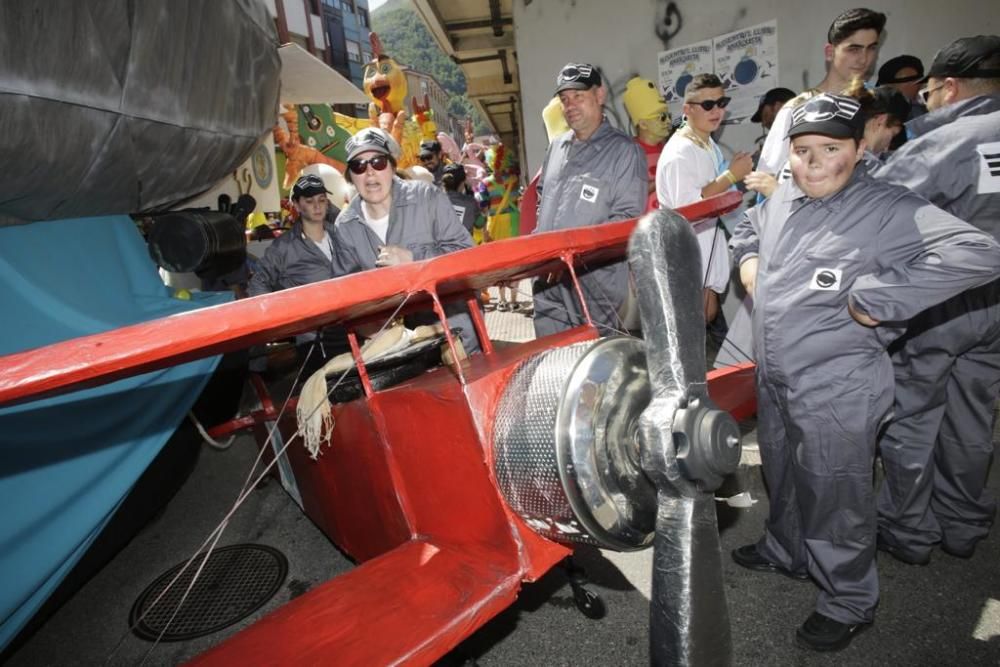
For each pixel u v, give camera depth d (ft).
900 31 13.26
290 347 16.72
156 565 10.53
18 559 6.38
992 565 7.95
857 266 6.06
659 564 4.11
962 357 7.59
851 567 6.58
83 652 8.43
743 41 14.92
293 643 4.30
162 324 3.85
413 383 6.12
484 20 30.07
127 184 9.53
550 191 10.63
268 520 11.79
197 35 9.64
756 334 6.89
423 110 43.88
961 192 7.07
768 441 7.37
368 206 9.98
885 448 8.04
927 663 6.43
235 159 12.75
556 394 4.56
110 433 7.80
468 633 4.41
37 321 7.48
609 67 16.61
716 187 10.89
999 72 7.02
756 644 6.97
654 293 4.12
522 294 34.40
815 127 5.92
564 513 4.51
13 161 6.95
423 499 5.80
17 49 6.40
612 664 6.97
